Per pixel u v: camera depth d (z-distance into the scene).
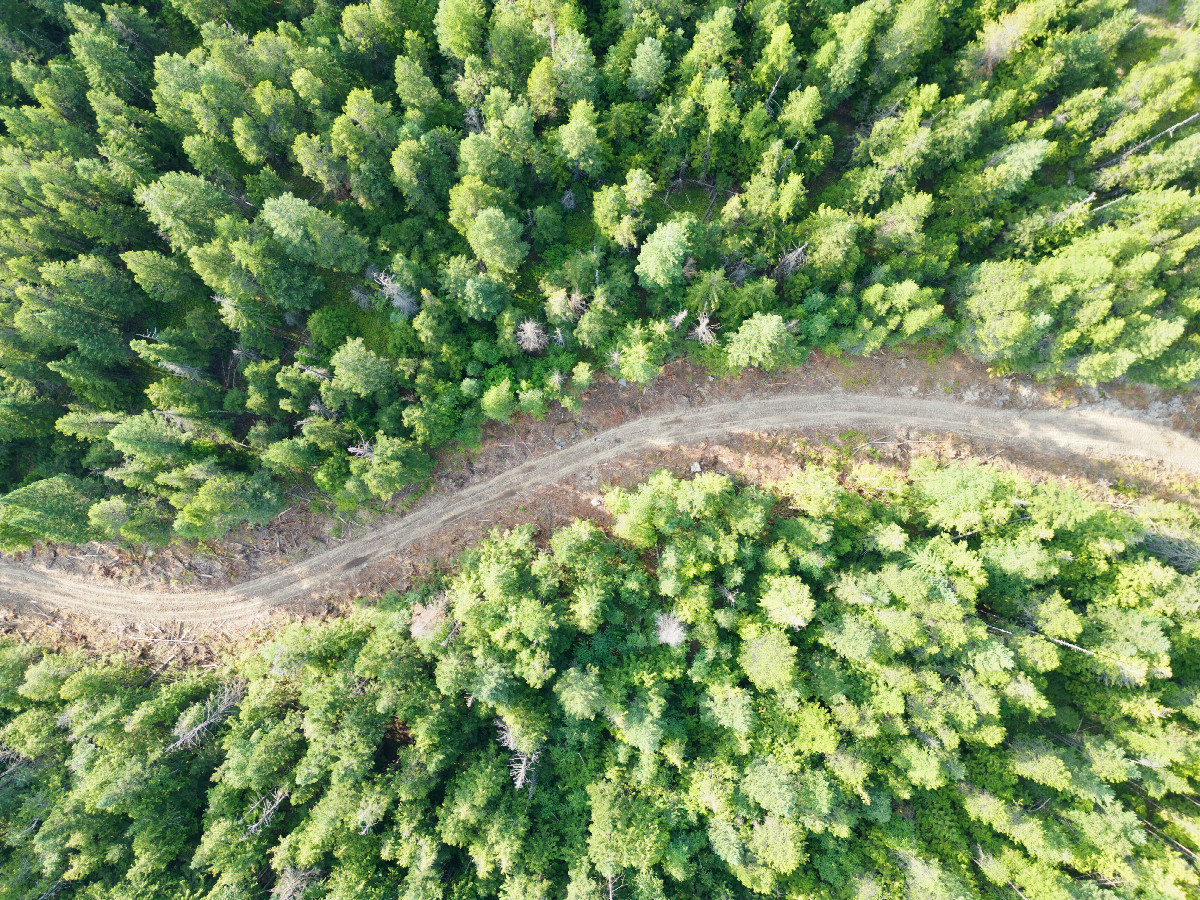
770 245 55.66
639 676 54.59
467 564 59.62
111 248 58.50
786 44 53.44
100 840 55.03
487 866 49.94
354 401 55.69
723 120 55.34
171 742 56.03
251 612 64.12
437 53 61.69
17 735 57.25
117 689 59.50
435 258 57.66
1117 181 56.47
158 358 52.12
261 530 63.31
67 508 53.91
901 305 52.66
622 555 60.16
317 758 50.84
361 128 53.88
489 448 63.41
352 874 50.75
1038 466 62.44
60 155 55.16
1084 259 50.91
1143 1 60.06
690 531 57.06
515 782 53.12
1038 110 60.00
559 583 59.69
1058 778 51.34
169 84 53.25
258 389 54.38
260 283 54.41
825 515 58.38
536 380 57.50
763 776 51.25
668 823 53.03
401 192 60.19
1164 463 61.12
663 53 54.56
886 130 54.50
